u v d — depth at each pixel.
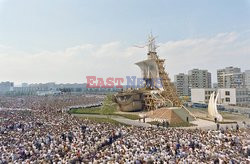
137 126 52.25
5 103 117.31
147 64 89.88
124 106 84.94
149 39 91.38
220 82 179.38
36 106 98.81
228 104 113.31
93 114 80.94
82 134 38.12
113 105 85.62
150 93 83.75
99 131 40.44
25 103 116.69
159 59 87.00
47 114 64.94
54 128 43.16
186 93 188.12
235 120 64.62
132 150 28.44
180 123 58.53
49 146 32.28
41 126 46.50
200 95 121.75
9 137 36.91
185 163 23.69
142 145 30.52
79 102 124.69
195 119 65.88
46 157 27.77
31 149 30.89
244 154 27.30
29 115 62.88
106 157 25.84
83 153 29.03
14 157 28.00
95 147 32.00
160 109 70.69
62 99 147.75
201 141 31.83
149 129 42.53
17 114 65.75
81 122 50.91
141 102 87.06
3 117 59.69
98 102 126.56
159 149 28.91
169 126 55.03
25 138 36.16
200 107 102.50
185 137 34.19
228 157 25.00
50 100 139.50
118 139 35.94
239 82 162.75
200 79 191.12
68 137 36.94
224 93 115.69
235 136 34.44
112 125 49.09
